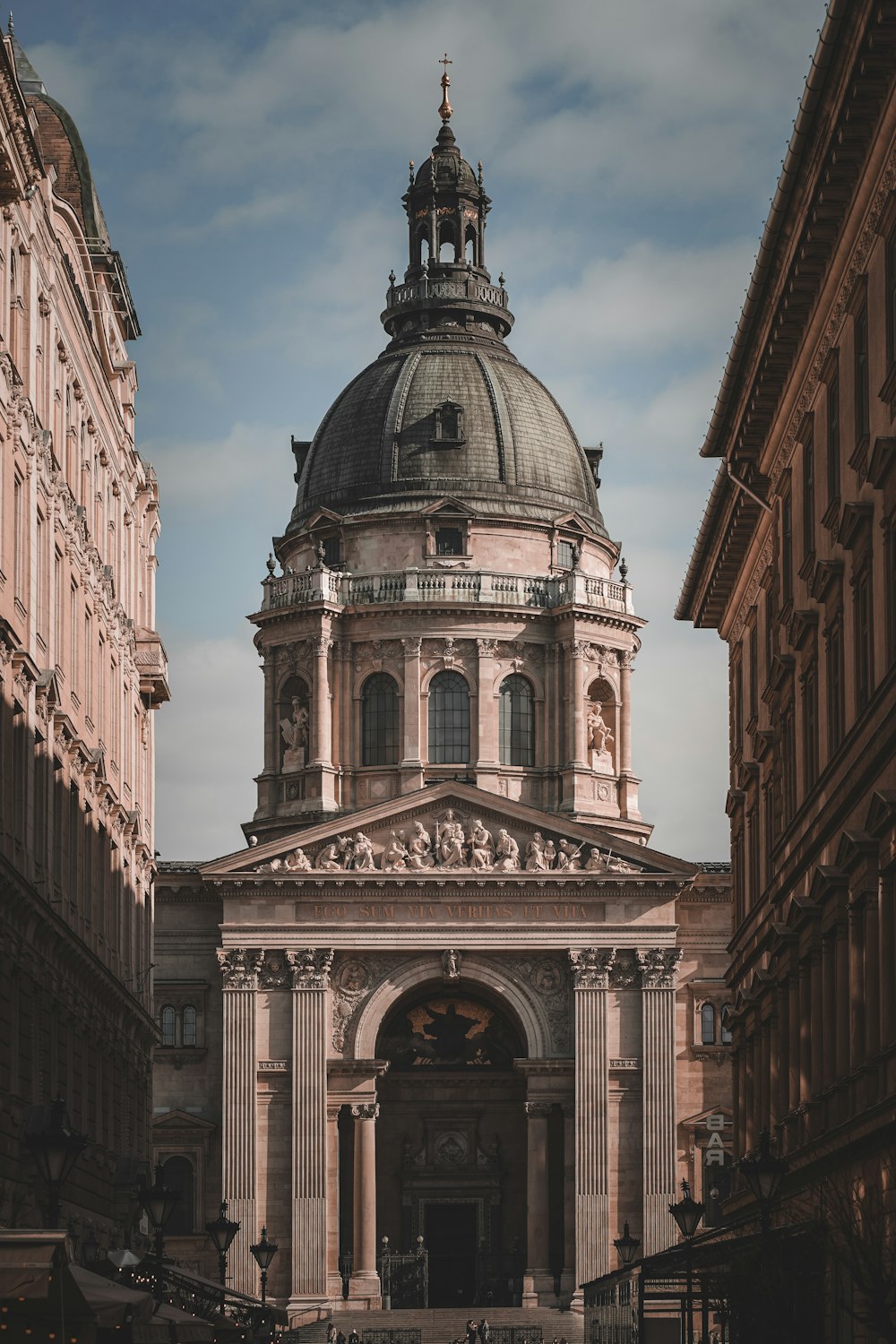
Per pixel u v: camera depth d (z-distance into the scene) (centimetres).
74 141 8638
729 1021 8119
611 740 16475
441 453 16888
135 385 9369
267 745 16538
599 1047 14112
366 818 14375
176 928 14962
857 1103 5353
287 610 16350
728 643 8750
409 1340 12925
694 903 14875
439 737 16162
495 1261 15012
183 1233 14412
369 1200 14112
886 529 5034
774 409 6625
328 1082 14212
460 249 18138
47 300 6744
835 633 5856
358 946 14225
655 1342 9425
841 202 5275
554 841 14450
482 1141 15162
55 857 6994
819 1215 5259
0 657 5938
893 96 4691
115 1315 3903
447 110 18650
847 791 5519
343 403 17488
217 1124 14575
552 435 17262
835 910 5753
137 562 9706
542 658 16375
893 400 4884
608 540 17262
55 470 6869
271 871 14225
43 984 6606
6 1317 3856
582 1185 13950
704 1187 14425
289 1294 13812
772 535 7100
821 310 5750
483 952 14300
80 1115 7488
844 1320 5419
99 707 8144
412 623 16225
